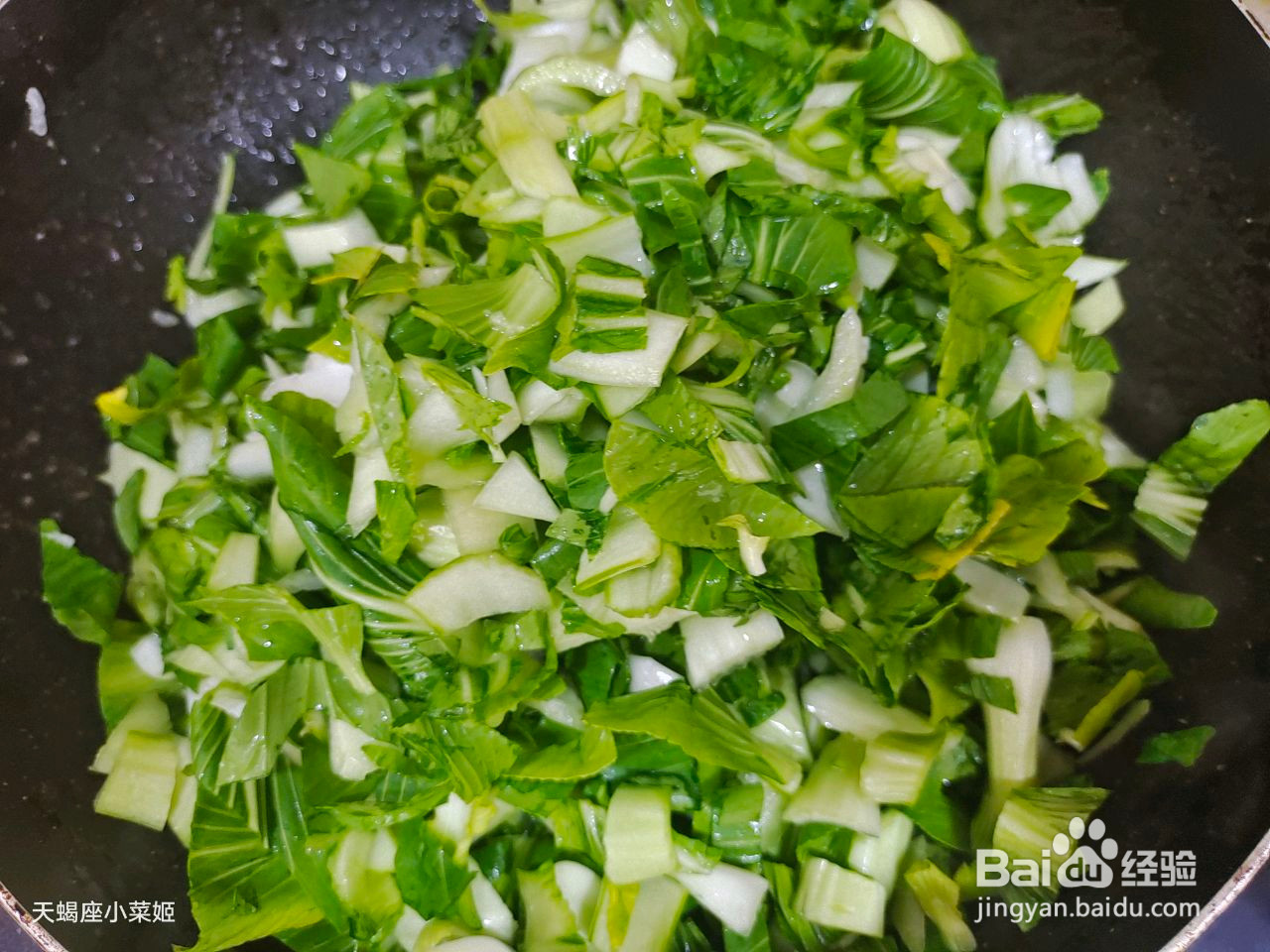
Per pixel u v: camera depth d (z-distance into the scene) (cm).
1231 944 23
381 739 22
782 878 22
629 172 23
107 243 25
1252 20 21
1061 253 22
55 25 23
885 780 21
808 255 22
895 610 21
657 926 21
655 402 21
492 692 21
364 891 22
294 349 25
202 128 25
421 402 21
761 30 24
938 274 23
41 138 23
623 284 21
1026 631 22
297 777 23
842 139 24
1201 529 22
